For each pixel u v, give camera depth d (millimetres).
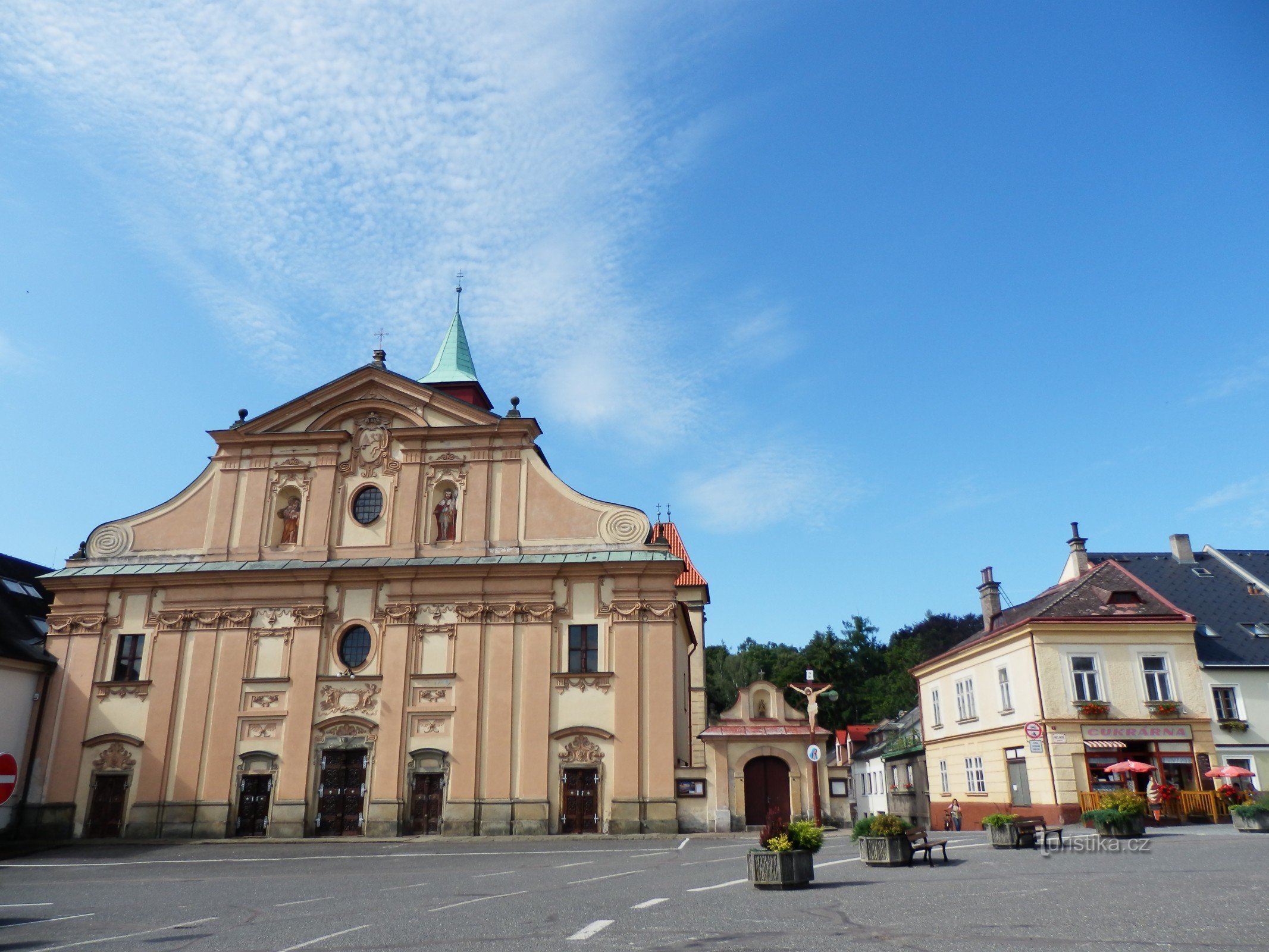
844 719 83688
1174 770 31891
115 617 36312
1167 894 12617
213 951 11211
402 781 33281
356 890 18141
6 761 12305
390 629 34969
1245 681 32969
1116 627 33219
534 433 37750
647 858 23719
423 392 38094
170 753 34281
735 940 10453
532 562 34969
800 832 15758
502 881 19000
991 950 9328
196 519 37781
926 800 46688
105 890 19594
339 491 37688
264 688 34844
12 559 42719
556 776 33000
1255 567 39625
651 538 35875
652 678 33844
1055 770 31625
